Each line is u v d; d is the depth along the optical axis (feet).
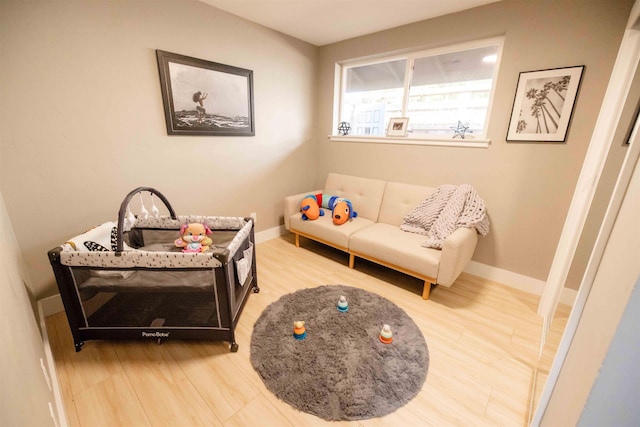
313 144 11.41
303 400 4.10
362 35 9.23
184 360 4.84
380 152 9.59
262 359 4.83
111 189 6.42
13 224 5.28
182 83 7.07
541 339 5.35
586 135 5.97
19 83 4.97
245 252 5.80
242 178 9.18
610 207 2.19
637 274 1.51
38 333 4.33
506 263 7.56
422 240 7.32
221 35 7.63
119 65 6.06
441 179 8.34
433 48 8.25
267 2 7.00
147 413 3.91
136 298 4.83
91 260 4.44
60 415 3.65
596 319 1.98
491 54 7.70
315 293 6.91
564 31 5.88
